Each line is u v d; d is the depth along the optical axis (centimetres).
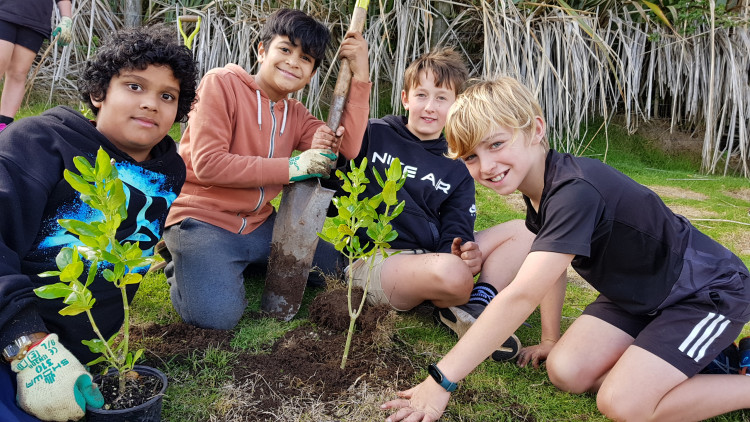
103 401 140
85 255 134
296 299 225
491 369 202
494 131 169
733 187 488
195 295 211
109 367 152
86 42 529
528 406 182
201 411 165
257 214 241
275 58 229
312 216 224
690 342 173
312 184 231
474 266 229
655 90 582
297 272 224
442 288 212
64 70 512
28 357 131
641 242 178
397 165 168
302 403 172
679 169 548
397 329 217
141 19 550
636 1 543
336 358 195
